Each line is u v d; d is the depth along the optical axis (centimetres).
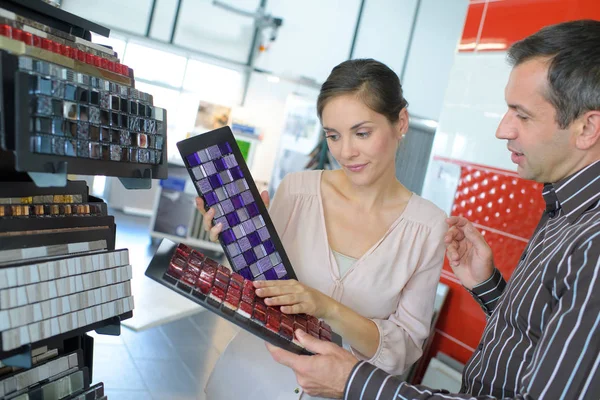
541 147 92
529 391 80
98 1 973
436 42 1032
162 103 1058
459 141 306
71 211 86
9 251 74
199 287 98
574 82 85
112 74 85
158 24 1023
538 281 91
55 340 77
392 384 90
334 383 95
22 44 69
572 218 93
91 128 78
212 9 1052
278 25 1071
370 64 117
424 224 136
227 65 1091
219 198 120
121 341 330
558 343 78
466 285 129
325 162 656
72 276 78
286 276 123
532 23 274
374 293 132
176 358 326
